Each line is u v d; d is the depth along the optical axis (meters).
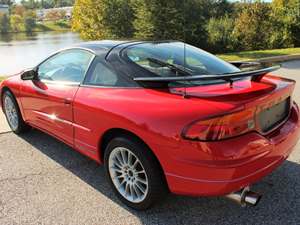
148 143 2.93
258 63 3.72
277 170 3.98
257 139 2.85
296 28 21.47
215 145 2.69
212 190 2.76
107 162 3.45
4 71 17.50
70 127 3.84
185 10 20.91
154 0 20.66
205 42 21.42
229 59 13.22
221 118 2.67
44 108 4.28
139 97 3.13
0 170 4.12
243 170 2.74
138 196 3.28
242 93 2.97
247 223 3.10
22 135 5.22
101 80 3.56
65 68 4.07
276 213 3.23
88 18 28.97
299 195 3.50
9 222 3.16
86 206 3.39
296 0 21.17
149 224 3.12
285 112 3.45
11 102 5.16
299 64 11.97
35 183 3.82
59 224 3.12
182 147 2.75
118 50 3.69
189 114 2.76
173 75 3.34
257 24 21.58
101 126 3.35
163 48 3.82
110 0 27.22
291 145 3.36
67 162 4.32
